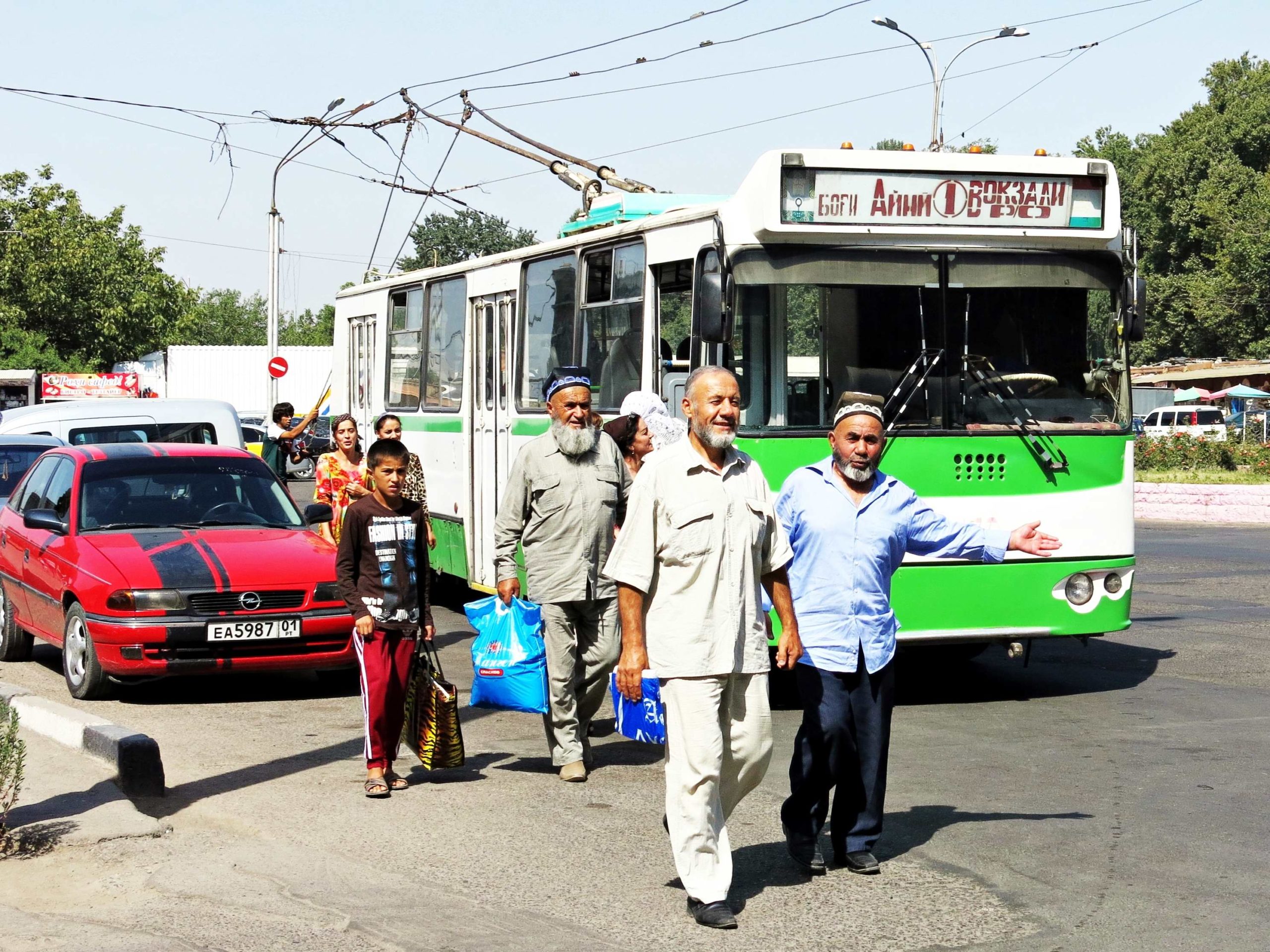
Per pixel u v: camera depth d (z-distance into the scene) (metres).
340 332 18.61
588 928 5.12
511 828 6.52
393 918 5.25
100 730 7.47
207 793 7.21
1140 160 81.44
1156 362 78.06
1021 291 9.59
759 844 6.29
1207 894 5.47
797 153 9.12
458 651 12.22
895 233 9.33
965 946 4.91
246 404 56.25
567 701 7.51
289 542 10.50
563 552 7.46
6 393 58.84
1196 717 9.06
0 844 6.07
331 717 9.31
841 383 9.28
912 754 8.05
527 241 73.81
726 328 9.06
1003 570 9.40
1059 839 6.25
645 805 6.95
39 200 65.06
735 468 5.32
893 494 5.68
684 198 11.91
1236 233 69.94
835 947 4.91
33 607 11.05
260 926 5.18
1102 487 9.62
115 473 11.13
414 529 7.27
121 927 5.18
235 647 9.73
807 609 5.61
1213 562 19.14
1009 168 9.49
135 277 66.94
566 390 7.62
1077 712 9.31
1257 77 77.81
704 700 5.17
